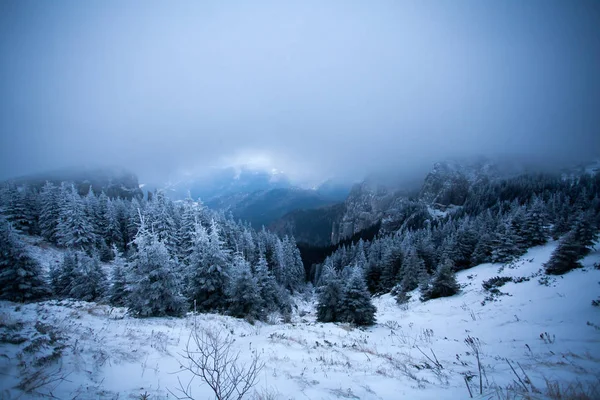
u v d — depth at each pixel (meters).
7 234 20.61
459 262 42.75
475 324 16.23
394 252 46.91
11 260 20.62
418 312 23.67
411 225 124.69
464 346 11.12
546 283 20.44
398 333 15.86
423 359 8.76
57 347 5.20
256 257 55.06
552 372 6.47
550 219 51.19
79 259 25.94
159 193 50.28
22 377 3.86
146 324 9.81
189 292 18.05
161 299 12.29
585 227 26.88
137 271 12.70
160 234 35.22
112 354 5.66
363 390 5.30
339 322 20.08
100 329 7.88
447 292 26.83
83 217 41.97
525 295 19.61
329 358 7.80
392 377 6.27
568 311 14.37
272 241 67.19
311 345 9.53
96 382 4.33
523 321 14.52
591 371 6.39
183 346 7.36
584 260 24.14
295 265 68.00
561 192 92.31
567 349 8.84
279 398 4.50
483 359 8.59
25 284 20.47
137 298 12.04
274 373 5.93
